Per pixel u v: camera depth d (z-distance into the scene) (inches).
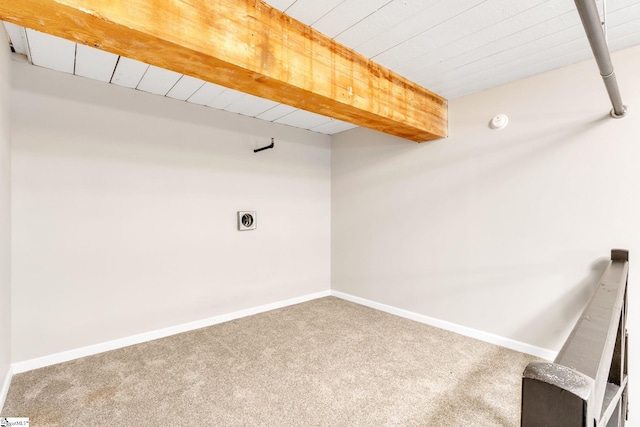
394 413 65.0
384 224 131.0
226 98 106.0
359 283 142.4
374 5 58.8
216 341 100.4
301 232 144.8
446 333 106.7
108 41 47.1
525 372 15.9
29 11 39.8
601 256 78.7
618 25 65.0
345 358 88.8
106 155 93.2
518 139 92.2
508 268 94.8
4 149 69.6
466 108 103.7
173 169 106.3
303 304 140.9
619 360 52.8
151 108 101.4
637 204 73.7
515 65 83.2
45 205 83.6
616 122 76.3
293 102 73.0
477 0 57.5
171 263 106.0
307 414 64.9
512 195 93.7
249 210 126.2
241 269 124.3
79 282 88.9
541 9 60.0
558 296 85.6
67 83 86.8
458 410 65.9
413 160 119.8
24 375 78.7
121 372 80.9
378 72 82.0
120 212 95.7
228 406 67.4
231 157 120.8
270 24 59.0
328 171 155.2
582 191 81.3
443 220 110.6
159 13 45.9
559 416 14.4
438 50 75.4
